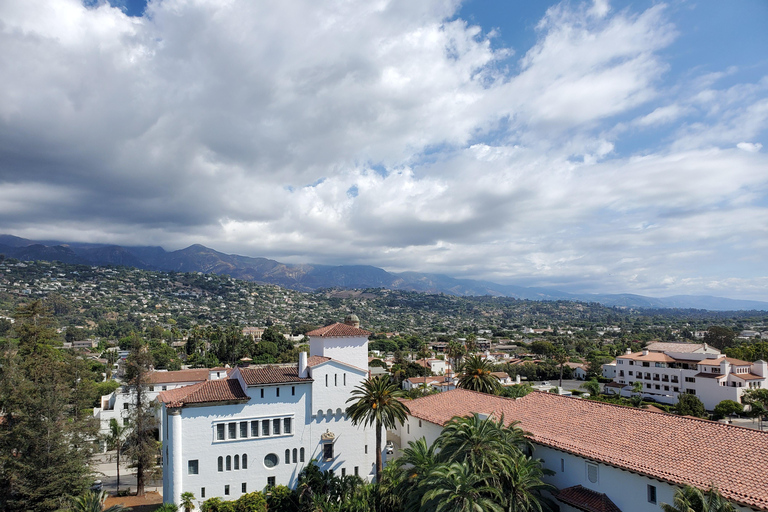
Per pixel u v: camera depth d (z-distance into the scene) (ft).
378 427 169.27
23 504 173.58
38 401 183.42
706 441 110.32
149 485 228.22
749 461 98.63
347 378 191.21
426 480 114.21
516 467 115.44
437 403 191.72
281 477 177.88
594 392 407.03
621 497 110.52
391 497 140.97
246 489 172.24
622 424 129.59
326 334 208.85
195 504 164.66
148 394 301.63
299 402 183.42
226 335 602.85
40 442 180.86
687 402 324.19
